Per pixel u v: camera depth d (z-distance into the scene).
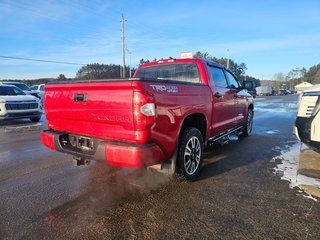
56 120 4.08
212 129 4.84
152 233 2.75
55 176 4.38
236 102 6.15
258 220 2.99
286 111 16.34
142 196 3.62
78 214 3.14
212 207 3.30
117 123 3.24
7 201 3.48
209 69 4.97
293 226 2.87
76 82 3.58
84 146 3.72
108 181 4.15
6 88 11.95
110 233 2.75
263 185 3.99
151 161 3.21
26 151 6.04
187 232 2.77
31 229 2.83
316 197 3.57
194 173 4.21
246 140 7.20
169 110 3.44
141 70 5.66
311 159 5.30
